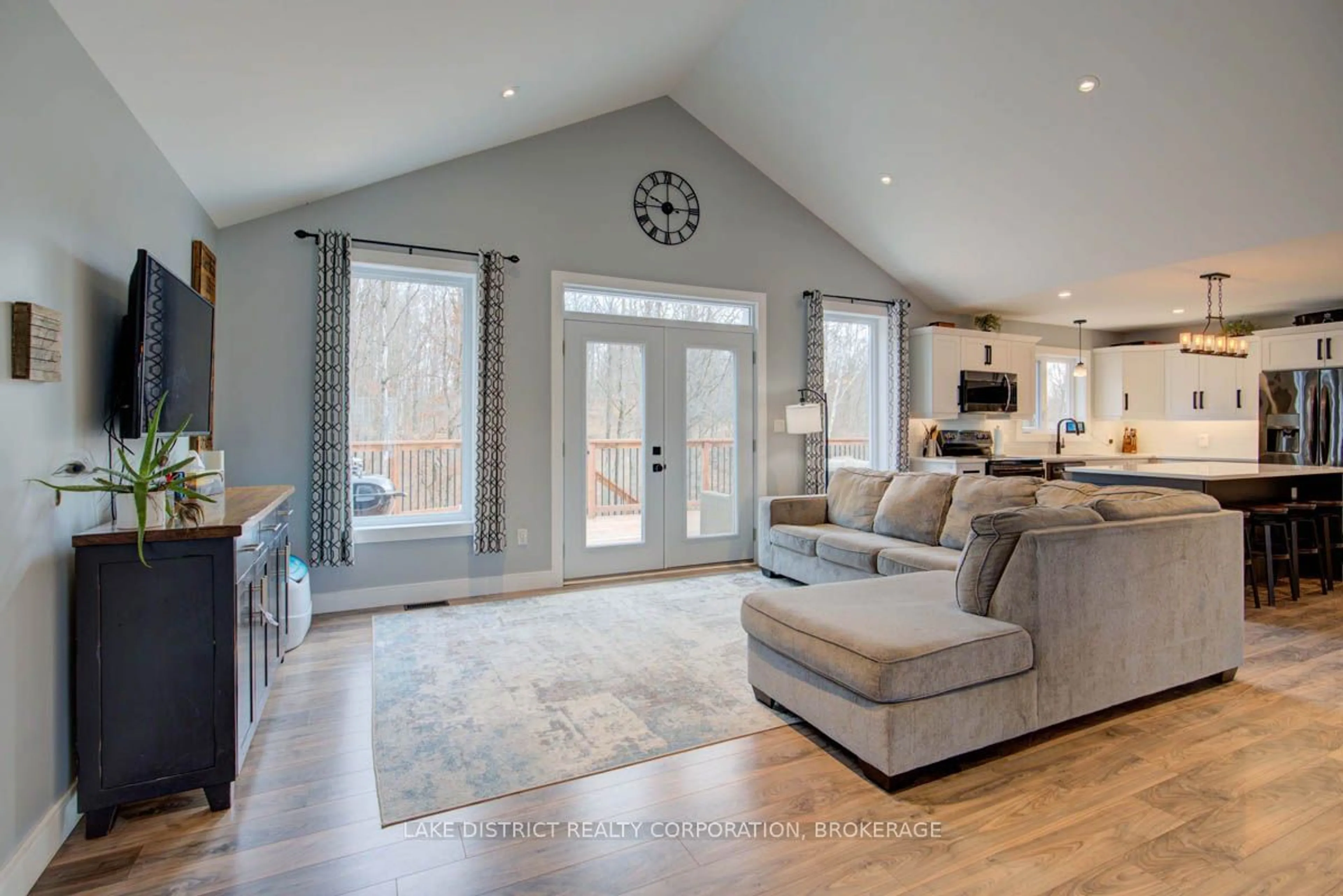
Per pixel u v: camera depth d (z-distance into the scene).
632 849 1.82
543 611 4.15
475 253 4.48
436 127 3.82
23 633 1.69
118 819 1.96
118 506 2.10
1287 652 3.41
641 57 4.20
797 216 5.82
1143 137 3.85
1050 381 7.82
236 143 3.06
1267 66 3.22
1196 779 2.17
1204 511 2.93
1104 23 3.32
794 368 5.80
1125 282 5.64
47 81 1.86
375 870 1.73
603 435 5.02
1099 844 1.83
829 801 2.05
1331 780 2.16
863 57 4.11
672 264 5.22
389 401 4.38
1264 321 7.03
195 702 1.98
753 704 2.76
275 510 2.84
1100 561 2.48
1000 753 2.34
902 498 4.37
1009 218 5.00
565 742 2.44
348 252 4.05
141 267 2.17
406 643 3.54
